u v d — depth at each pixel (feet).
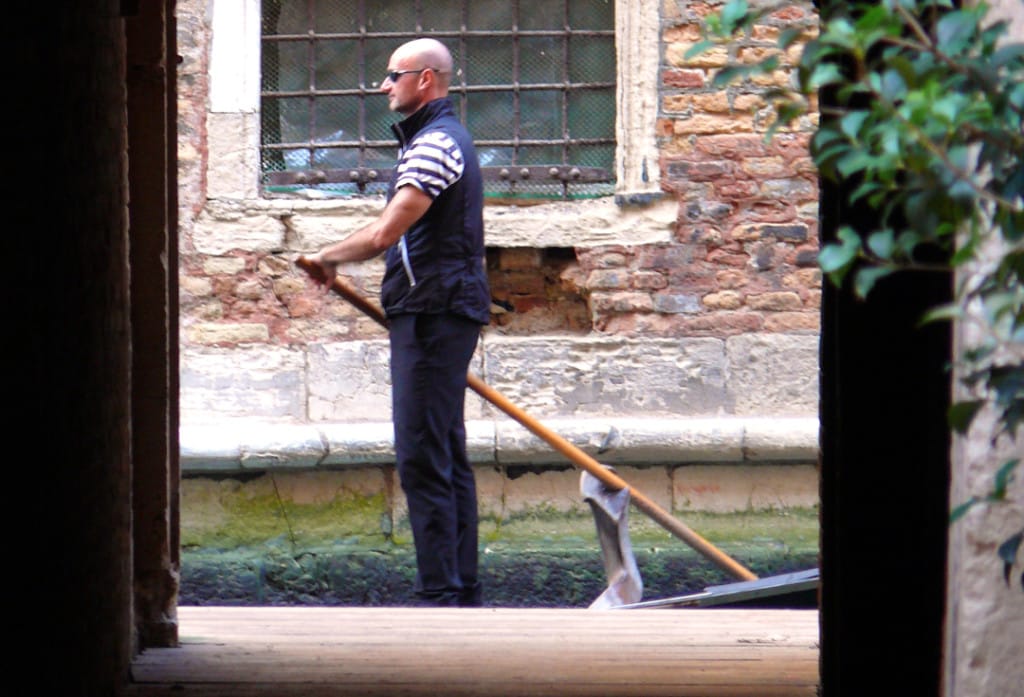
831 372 27.40
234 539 70.33
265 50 74.54
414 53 57.88
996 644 22.02
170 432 40.32
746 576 61.67
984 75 19.52
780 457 70.49
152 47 37.40
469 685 35.70
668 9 73.36
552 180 74.54
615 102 74.64
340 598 70.03
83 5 29.94
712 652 39.52
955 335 22.29
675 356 73.51
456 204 56.18
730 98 73.31
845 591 26.91
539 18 74.59
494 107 74.69
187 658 37.99
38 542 26.27
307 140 74.84
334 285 56.44
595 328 73.87
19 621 24.75
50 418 27.14
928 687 26.30
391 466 70.79
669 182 73.46
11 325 24.14
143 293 37.99
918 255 25.75
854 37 19.61
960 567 22.18
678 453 70.38
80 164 29.68
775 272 73.56
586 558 70.18
